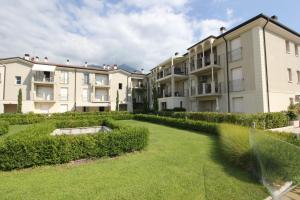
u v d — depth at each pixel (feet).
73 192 14.07
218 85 67.67
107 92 127.44
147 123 65.26
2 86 98.78
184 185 15.02
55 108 109.19
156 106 95.30
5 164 18.76
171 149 26.25
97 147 22.80
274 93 54.65
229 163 19.94
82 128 52.06
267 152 9.57
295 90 62.03
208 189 14.01
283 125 43.19
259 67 53.06
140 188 14.61
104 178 16.60
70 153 21.44
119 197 13.32
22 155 19.42
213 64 65.51
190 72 78.33
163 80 98.99
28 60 105.29
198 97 77.30
